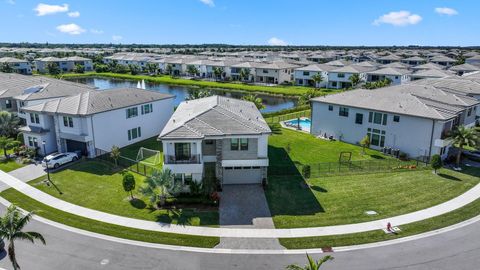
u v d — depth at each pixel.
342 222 26.48
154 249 23.12
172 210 28.50
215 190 31.69
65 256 22.28
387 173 36.34
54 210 28.44
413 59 150.00
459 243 23.50
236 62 135.00
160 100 52.03
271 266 21.38
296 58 172.88
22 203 29.62
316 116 51.19
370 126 44.91
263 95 99.00
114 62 165.50
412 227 25.58
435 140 38.72
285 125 58.59
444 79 61.81
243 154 32.56
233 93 102.56
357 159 40.84
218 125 32.59
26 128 43.66
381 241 23.89
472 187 32.28
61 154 39.56
